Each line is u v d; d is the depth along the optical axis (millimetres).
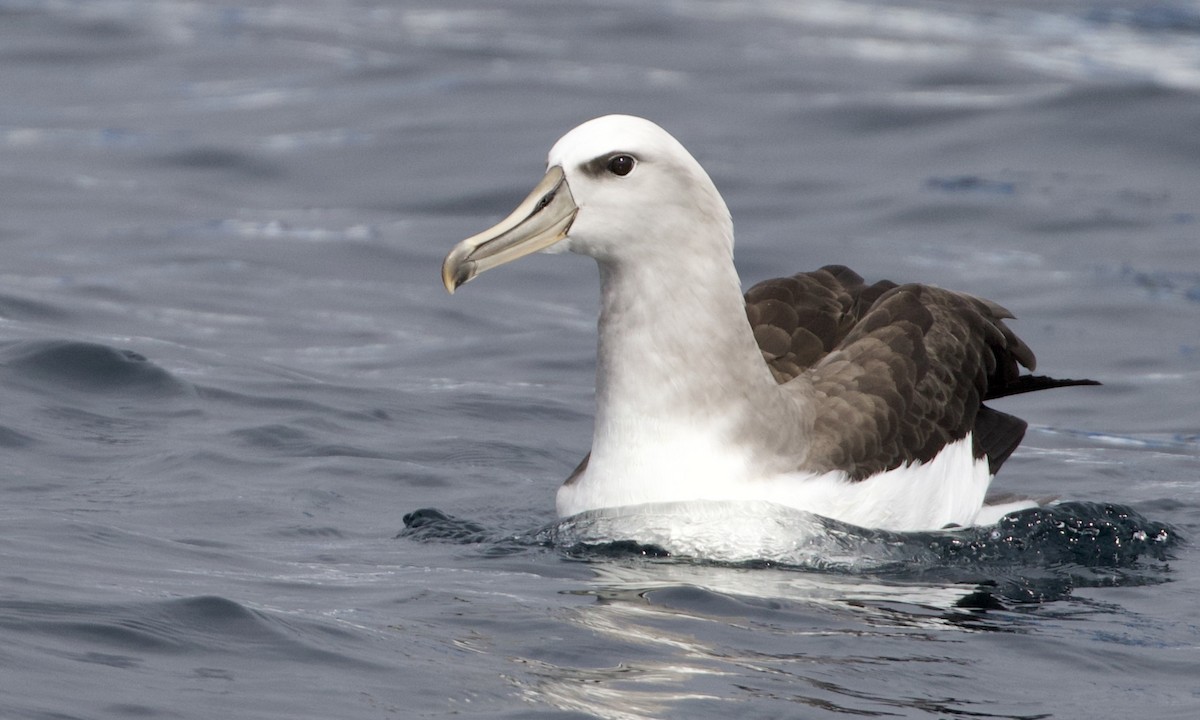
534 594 10062
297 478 12883
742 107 28250
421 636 9086
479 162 25500
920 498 11938
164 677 8211
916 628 9820
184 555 10602
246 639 8805
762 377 11453
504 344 18406
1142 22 37531
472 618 9477
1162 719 8383
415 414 15273
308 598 9758
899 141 26391
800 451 11492
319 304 19609
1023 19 37469
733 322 11328
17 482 12070
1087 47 34312
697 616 9750
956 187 24078
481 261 11000
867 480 11602
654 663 8844
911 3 38938
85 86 30125
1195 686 8945
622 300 11328
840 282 13383
